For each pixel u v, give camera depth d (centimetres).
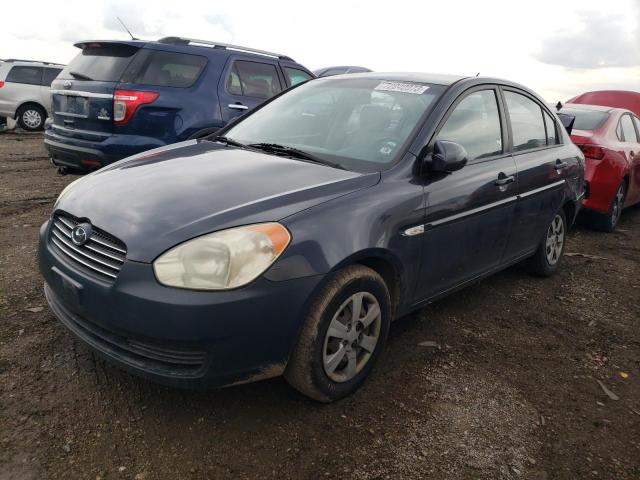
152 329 218
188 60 609
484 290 441
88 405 252
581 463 243
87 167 571
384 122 330
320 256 239
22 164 898
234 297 219
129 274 223
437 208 304
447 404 277
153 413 251
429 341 344
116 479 211
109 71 566
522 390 298
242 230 229
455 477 227
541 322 391
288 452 232
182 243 224
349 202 263
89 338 245
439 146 300
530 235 423
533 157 414
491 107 381
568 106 730
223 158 312
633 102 1069
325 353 253
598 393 303
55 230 274
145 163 311
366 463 230
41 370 275
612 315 417
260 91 689
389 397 279
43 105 1429
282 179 275
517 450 248
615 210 681
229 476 217
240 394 270
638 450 256
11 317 326
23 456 217
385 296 279
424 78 366
